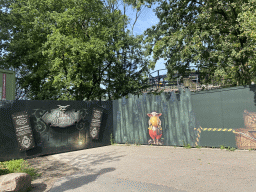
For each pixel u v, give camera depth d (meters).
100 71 22.06
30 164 7.53
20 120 8.53
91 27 19.61
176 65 16.17
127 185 4.73
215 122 8.80
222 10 12.92
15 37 20.17
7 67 20.62
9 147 8.15
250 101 8.03
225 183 4.50
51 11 20.19
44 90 20.91
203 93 9.17
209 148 8.78
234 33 12.97
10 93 11.43
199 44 12.61
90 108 11.04
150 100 10.80
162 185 4.60
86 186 4.83
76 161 7.77
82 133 10.59
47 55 18.78
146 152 8.80
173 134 9.95
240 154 7.35
